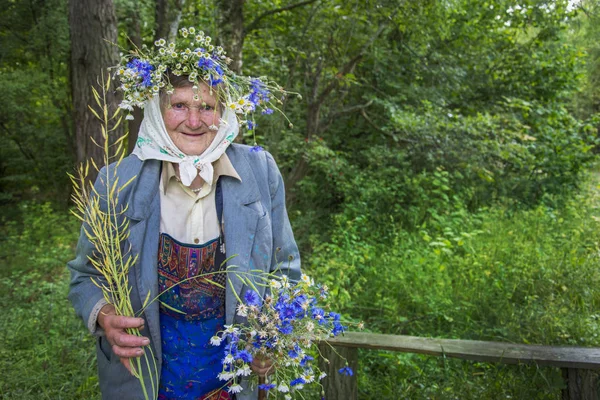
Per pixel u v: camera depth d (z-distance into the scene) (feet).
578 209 25.48
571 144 28.35
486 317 13.24
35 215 26.61
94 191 4.96
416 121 23.02
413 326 12.97
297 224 20.85
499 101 27.78
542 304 13.62
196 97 4.94
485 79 29.99
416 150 24.45
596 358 8.26
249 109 5.07
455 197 21.93
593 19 26.23
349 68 24.00
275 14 23.17
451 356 8.60
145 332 5.14
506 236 19.27
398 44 27.58
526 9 28.73
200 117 5.12
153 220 5.13
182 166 5.08
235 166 5.47
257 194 5.41
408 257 17.06
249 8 22.39
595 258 16.58
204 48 5.24
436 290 14.24
